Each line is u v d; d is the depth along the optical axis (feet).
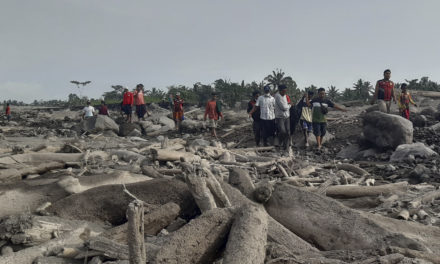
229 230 10.25
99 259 10.89
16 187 16.16
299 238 12.16
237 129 53.62
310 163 29.81
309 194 13.88
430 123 43.04
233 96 105.60
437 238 13.21
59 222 13.12
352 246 12.21
